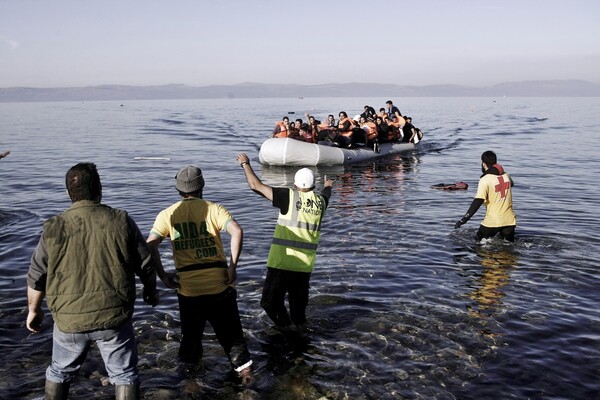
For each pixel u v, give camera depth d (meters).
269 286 4.82
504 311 5.43
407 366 4.32
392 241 8.09
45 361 4.39
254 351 4.59
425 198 11.70
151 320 5.20
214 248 4.05
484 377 4.15
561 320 5.21
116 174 15.52
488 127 36.53
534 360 4.41
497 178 7.80
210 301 4.04
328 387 4.01
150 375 4.18
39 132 32.62
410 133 21.67
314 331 4.97
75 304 3.08
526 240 8.15
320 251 7.57
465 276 6.52
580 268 6.82
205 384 4.07
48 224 3.09
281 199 4.77
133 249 3.21
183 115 59.72
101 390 3.98
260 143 25.28
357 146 19.06
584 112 64.31
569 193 12.35
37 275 3.10
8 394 3.88
